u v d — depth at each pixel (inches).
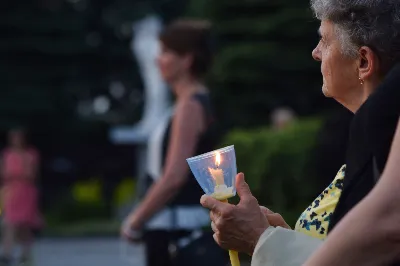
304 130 785.6
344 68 171.5
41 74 2331.4
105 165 2532.0
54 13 2324.1
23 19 2295.8
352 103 173.5
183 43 321.1
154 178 322.7
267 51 1791.3
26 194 1209.4
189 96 319.0
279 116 1040.2
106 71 2464.3
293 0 1788.9
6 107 2304.4
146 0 2536.9
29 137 2405.3
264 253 164.9
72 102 2402.8
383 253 127.1
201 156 172.6
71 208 2235.5
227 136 832.3
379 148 142.1
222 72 1785.2
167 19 2546.8
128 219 315.6
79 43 2348.7
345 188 151.5
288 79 1803.6
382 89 142.9
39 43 2306.8
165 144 318.7
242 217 170.7
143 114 2508.6
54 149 2463.1
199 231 312.8
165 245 312.5
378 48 165.0
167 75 325.1
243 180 173.3
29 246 1216.8
